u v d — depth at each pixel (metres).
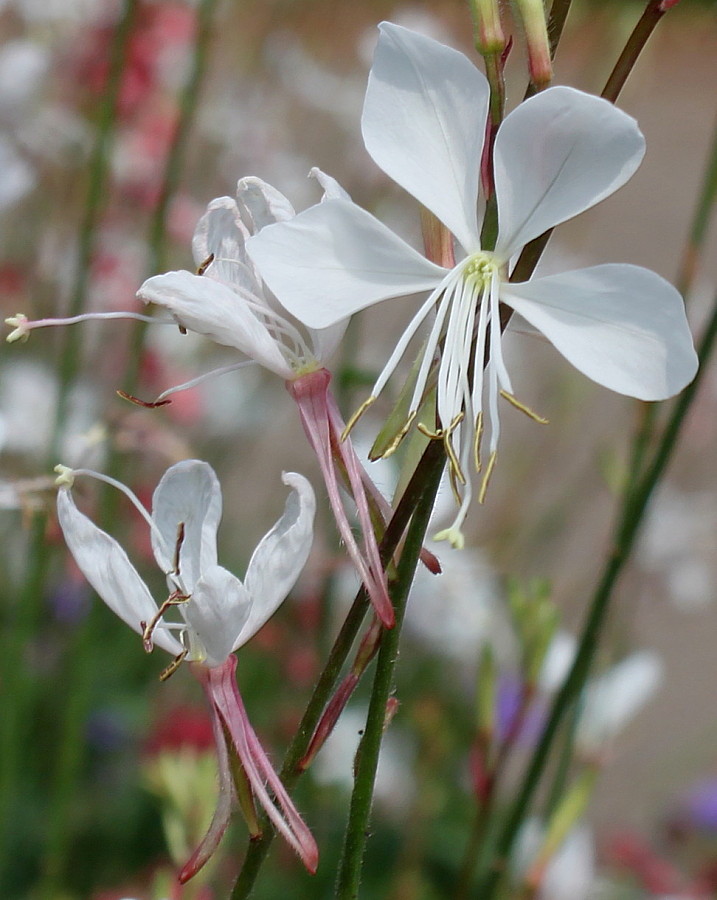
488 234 0.25
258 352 0.25
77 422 0.48
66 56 0.51
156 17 0.51
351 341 0.41
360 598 0.25
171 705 0.51
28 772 0.47
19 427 0.47
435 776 0.46
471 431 0.25
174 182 0.40
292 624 0.49
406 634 0.47
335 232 0.25
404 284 0.25
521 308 0.25
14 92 0.44
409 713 0.49
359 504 0.25
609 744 0.34
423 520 0.25
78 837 0.47
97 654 0.49
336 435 0.25
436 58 0.25
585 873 0.34
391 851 0.49
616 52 0.50
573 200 0.25
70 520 0.25
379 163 0.25
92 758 0.49
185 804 0.29
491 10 0.25
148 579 0.51
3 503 0.29
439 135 0.25
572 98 0.24
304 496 0.25
